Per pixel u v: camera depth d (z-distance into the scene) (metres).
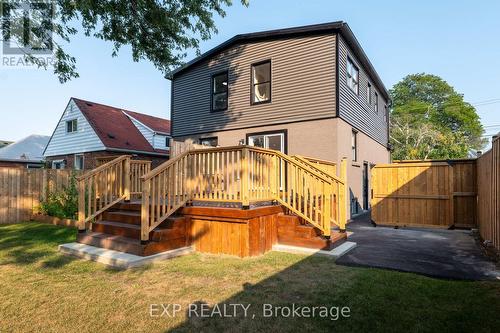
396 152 28.05
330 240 5.32
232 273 4.24
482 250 5.51
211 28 10.40
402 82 48.69
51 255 5.34
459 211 7.96
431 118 41.56
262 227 5.47
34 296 3.41
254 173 5.46
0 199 9.59
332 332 2.57
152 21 9.46
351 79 11.22
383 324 2.68
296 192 5.84
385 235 7.22
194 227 5.68
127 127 21.28
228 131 11.83
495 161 5.09
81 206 6.05
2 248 5.88
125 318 2.87
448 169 8.12
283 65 10.59
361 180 11.98
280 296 3.38
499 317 2.78
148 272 4.30
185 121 13.17
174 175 5.54
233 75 11.85
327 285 3.71
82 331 2.63
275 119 10.62
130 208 6.46
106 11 8.61
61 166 20.62
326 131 9.52
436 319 2.76
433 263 4.59
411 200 8.52
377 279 3.88
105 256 4.83
